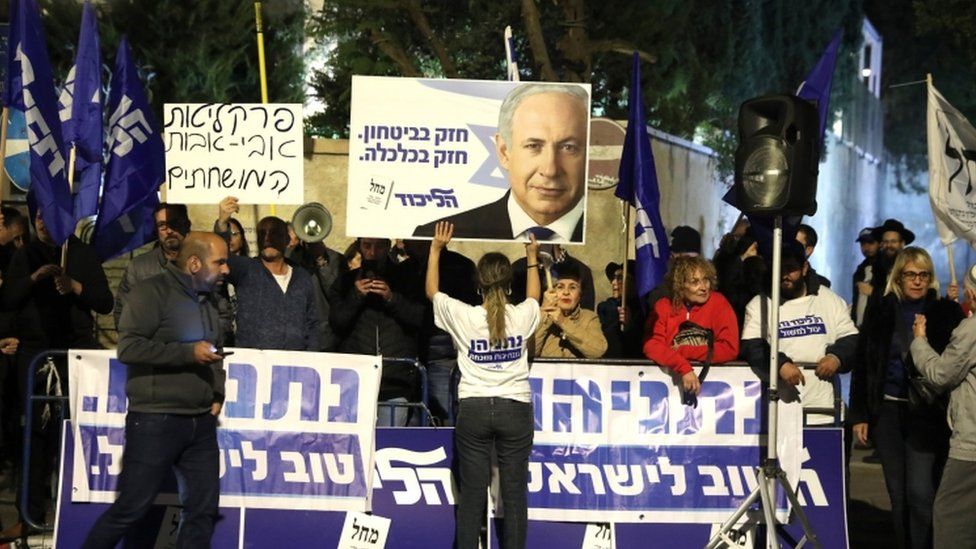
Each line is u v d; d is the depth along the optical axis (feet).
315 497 27.14
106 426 27.09
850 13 109.60
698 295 27.09
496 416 25.43
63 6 57.41
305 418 27.17
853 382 28.48
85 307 30.60
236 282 28.43
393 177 27.91
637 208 28.37
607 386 27.37
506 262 25.85
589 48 54.60
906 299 27.43
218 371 25.82
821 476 27.30
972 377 24.98
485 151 27.99
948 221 31.40
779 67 90.84
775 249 25.63
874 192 134.62
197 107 30.94
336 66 65.41
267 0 63.52
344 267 33.06
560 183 27.96
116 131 29.63
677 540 27.27
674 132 66.85
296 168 30.81
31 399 27.30
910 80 133.80
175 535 27.12
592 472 27.25
